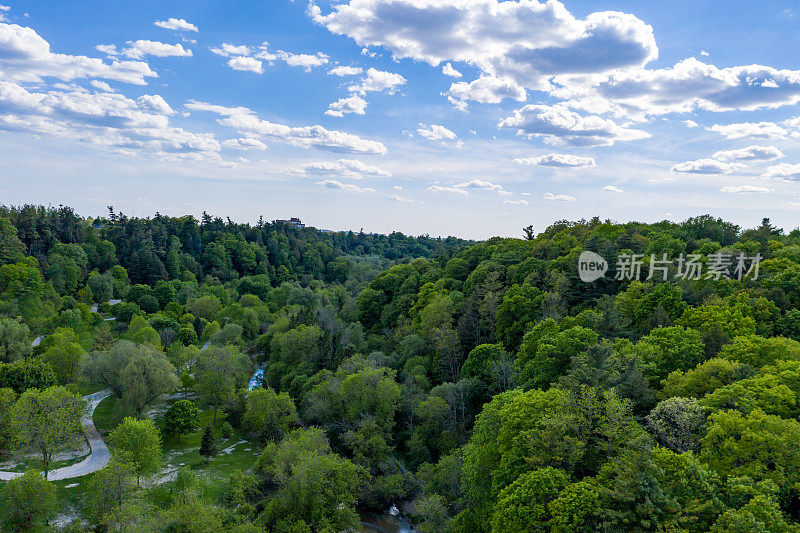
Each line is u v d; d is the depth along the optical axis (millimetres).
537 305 77875
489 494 44000
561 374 55312
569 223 146875
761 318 61656
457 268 117812
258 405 72688
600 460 37750
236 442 74375
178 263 189875
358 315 131875
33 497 48062
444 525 49031
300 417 76000
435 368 82875
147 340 108625
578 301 84375
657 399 47281
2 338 88688
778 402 38719
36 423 58125
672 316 66125
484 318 87875
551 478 34781
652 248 94625
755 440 33750
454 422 66188
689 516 29812
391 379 75125
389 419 69125
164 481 60125
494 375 66375
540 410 42875
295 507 51781
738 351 50156
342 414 73125
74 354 86812
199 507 46156
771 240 104312
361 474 60344
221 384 82000
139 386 75875
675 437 39094
